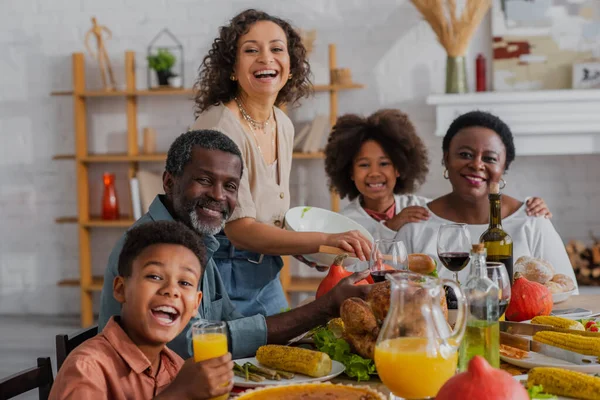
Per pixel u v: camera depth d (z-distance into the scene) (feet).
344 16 16.48
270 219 8.15
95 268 17.37
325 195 16.69
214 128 7.90
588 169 16.07
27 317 17.39
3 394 4.83
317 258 7.40
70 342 5.44
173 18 16.80
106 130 17.19
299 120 16.58
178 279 4.58
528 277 7.13
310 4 16.52
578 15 15.42
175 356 5.07
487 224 8.76
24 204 17.51
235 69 8.25
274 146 8.61
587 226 16.12
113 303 5.42
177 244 4.61
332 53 16.11
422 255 6.38
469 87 16.10
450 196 8.99
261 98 8.24
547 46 15.52
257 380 4.83
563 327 5.66
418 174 10.28
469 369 3.63
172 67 16.49
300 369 4.90
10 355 14.38
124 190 17.20
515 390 3.57
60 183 17.42
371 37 16.43
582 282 15.12
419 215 9.02
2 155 17.44
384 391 4.74
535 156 16.16
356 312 5.01
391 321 4.15
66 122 17.26
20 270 17.61
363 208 10.40
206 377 4.11
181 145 5.86
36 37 17.16
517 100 14.96
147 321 4.55
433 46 16.30
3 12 17.15
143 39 16.87
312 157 15.85
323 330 5.52
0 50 17.25
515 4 15.51
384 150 10.02
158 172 17.04
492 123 8.57
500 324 5.66
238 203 7.54
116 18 16.89
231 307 6.42
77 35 17.06
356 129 10.07
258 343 5.51
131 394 4.57
